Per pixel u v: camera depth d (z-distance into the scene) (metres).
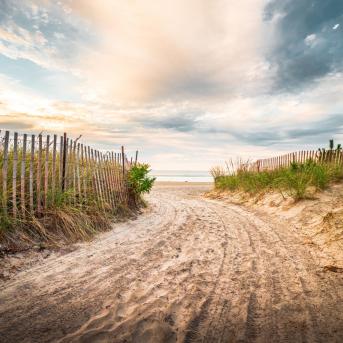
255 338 2.17
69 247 4.40
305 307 2.62
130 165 8.73
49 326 2.31
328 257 3.89
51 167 5.25
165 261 3.98
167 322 2.40
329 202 6.28
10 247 3.80
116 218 6.61
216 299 2.82
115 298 2.84
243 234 5.52
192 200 12.12
